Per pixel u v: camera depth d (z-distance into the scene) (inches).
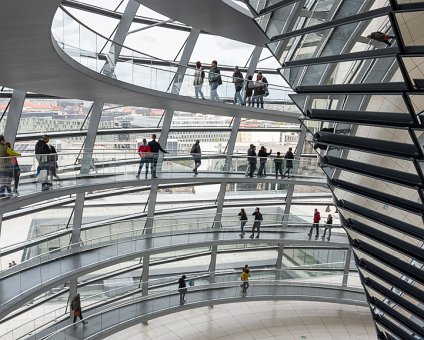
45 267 605.9
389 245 366.9
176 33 736.3
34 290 536.1
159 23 693.9
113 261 671.8
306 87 333.1
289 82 350.3
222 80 700.0
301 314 858.1
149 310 719.7
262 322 823.1
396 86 256.1
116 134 737.6
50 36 332.8
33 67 416.5
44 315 658.8
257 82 745.6
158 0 535.8
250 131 909.2
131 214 796.0
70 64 423.5
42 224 681.0
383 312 447.8
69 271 605.3
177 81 638.5
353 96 298.2
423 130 256.2
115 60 533.6
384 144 294.8
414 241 344.8
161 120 788.6
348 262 866.1
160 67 668.7
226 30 663.1
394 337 483.8
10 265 624.1
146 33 705.0
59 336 611.8
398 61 232.2
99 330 650.8
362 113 296.8
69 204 706.8
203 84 676.1
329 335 791.7
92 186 597.9
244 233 813.9
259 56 843.4
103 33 655.1
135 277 839.7
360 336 792.3
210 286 795.4
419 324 410.3
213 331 784.3
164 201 828.0
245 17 596.1
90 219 753.6
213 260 890.7
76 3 594.9
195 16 597.9
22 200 484.4
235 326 804.0
